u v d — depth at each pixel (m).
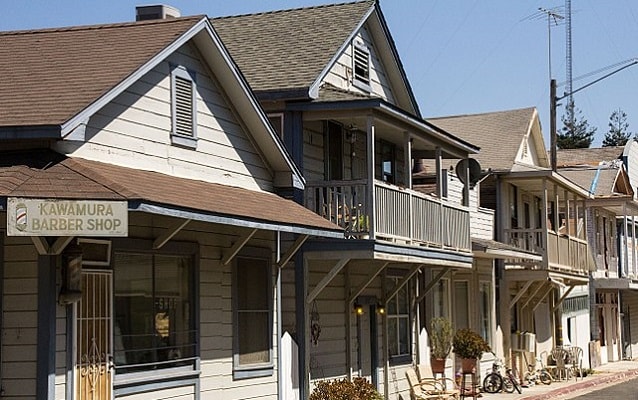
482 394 27.61
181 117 15.88
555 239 31.34
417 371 23.84
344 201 19.20
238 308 17.12
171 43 15.05
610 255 44.50
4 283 12.70
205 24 15.94
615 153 50.94
